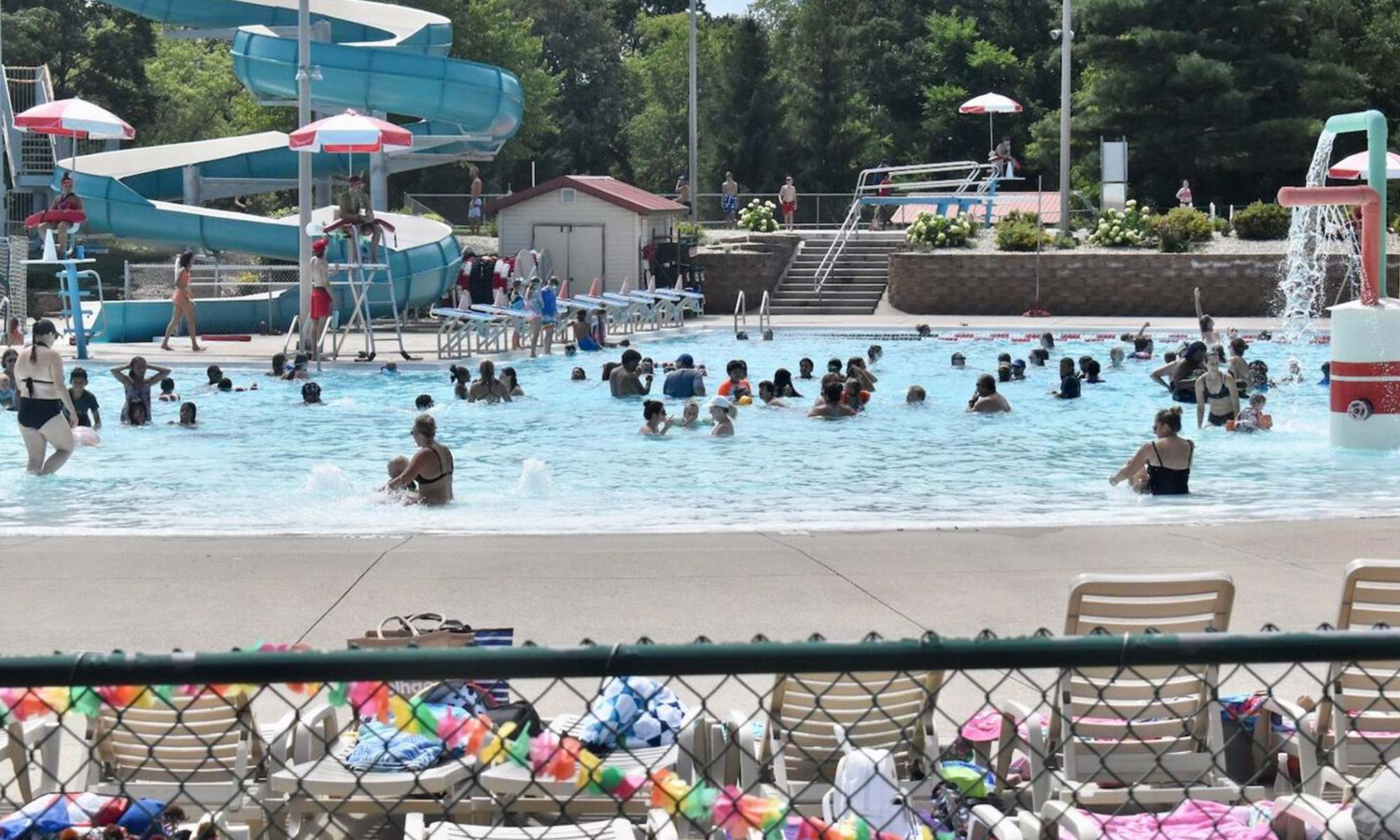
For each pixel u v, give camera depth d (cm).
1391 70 6131
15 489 1453
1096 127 5588
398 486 1352
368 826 562
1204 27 5459
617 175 9112
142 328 3177
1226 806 534
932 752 566
